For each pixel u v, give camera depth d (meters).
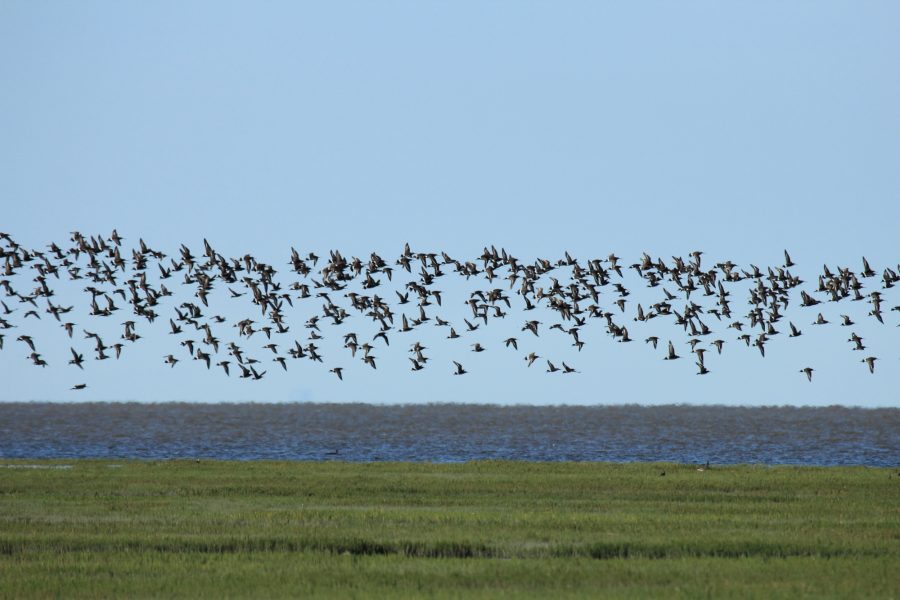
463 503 52.75
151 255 64.88
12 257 63.34
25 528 44.34
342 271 64.75
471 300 64.00
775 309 63.00
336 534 42.53
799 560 37.91
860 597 32.91
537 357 62.06
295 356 62.38
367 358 62.25
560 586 34.12
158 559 38.38
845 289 62.09
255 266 65.25
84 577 35.53
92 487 59.31
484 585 34.44
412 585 34.31
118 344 59.91
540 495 55.97
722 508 50.53
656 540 41.03
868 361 59.09
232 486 59.62
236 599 32.91
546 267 65.69
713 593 33.19
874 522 46.09
